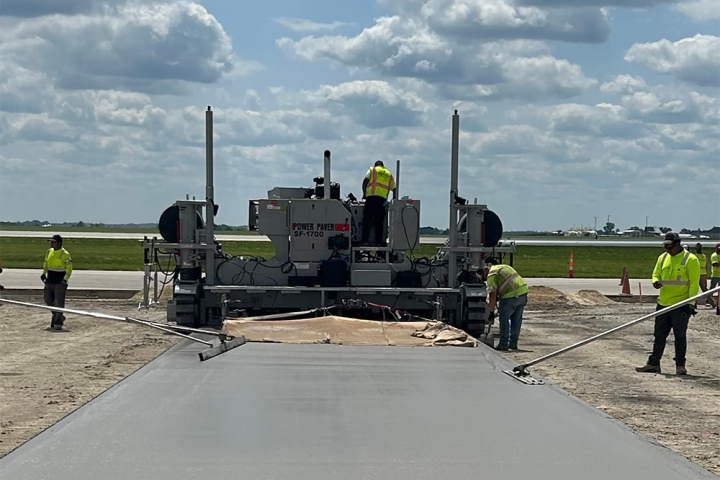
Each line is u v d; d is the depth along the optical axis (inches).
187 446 276.7
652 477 253.1
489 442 288.5
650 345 639.8
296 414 325.1
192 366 431.2
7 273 1368.1
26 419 326.3
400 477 246.7
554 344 637.3
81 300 957.8
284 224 634.2
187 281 620.7
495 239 635.5
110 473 247.6
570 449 282.0
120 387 375.9
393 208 633.0
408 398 359.9
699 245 975.0
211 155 629.3
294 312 589.6
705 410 376.5
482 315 611.2
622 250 3203.7
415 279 628.1
